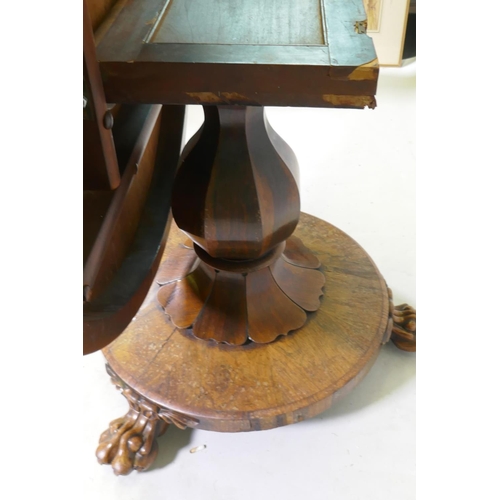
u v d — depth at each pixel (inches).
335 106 20.8
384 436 36.0
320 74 19.8
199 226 31.9
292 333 35.9
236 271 34.3
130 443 33.5
